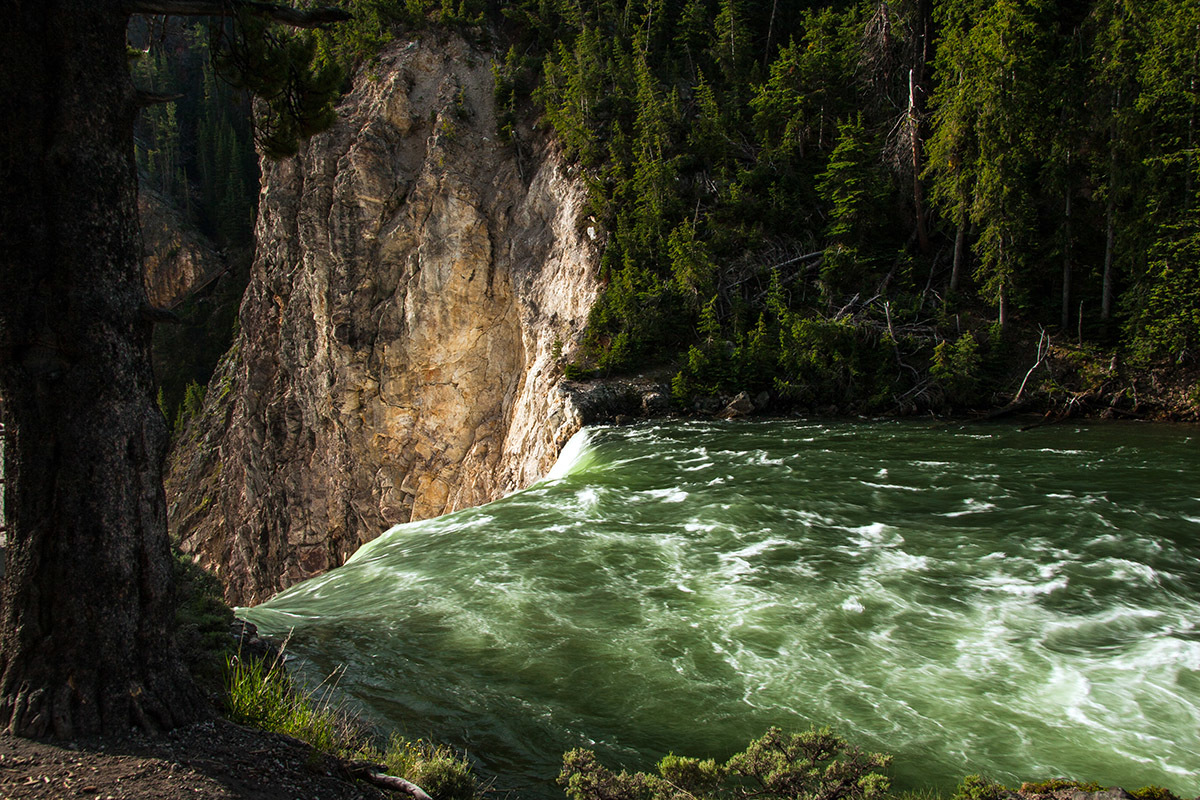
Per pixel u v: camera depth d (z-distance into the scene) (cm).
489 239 3703
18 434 545
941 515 1484
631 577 1205
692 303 3025
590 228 3353
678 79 4072
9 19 530
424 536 1514
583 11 4494
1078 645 941
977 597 1094
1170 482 1697
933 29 3672
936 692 835
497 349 3631
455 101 3981
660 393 2725
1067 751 722
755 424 2525
